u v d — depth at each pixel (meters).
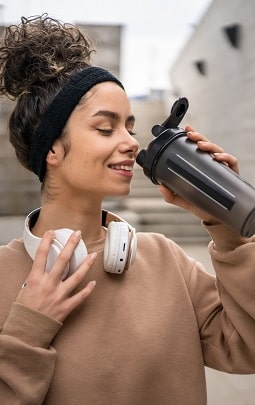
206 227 0.67
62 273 0.62
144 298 0.71
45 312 0.60
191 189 0.61
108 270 0.68
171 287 0.74
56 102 0.66
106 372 0.64
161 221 4.77
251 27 3.62
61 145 0.67
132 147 0.66
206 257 3.81
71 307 0.61
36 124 0.69
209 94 5.16
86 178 0.66
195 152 0.61
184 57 6.43
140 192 5.54
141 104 7.27
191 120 6.11
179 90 6.88
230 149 4.39
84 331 0.65
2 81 0.72
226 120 4.50
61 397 0.62
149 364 0.66
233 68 4.21
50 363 0.59
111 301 0.69
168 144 0.62
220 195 0.58
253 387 1.90
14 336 0.58
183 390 0.68
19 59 0.70
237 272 0.64
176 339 0.69
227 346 0.72
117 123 0.66
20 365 0.58
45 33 0.72
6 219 4.47
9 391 0.59
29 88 0.69
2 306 0.66
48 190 0.73
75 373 0.62
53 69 0.67
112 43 5.30
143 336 0.67
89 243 0.74
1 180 4.66
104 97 0.65
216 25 4.69
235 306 0.68
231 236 0.65
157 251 0.80
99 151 0.64
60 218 0.74
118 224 0.69
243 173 3.99
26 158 0.75
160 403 0.67
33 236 0.67
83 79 0.66
